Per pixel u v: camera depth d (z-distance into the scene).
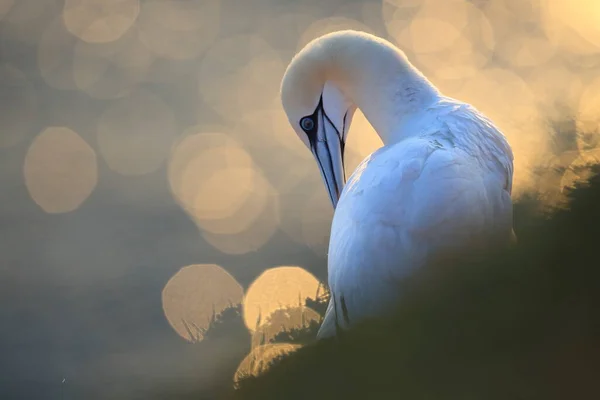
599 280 6.15
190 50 65.06
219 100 52.31
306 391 7.16
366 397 6.58
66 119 49.72
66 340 24.69
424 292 7.89
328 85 11.49
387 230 8.90
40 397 21.53
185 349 20.92
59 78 58.97
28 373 22.80
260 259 30.05
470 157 9.19
